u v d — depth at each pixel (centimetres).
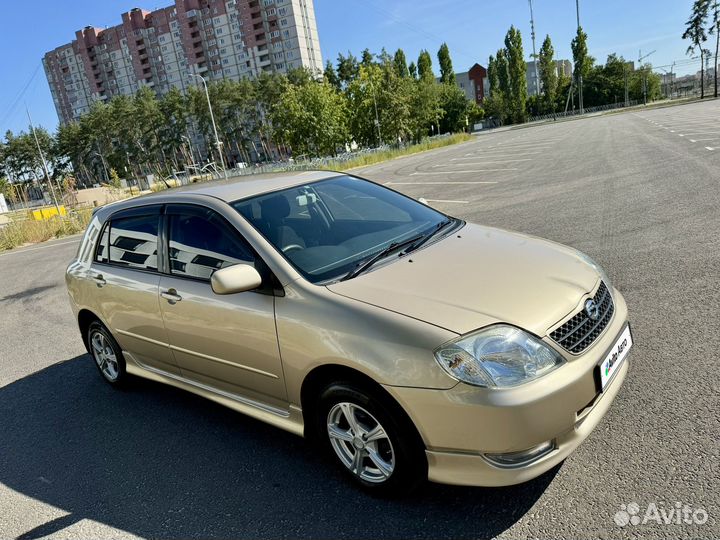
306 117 5441
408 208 386
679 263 542
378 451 259
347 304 254
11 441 391
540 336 229
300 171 414
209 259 322
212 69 13500
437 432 227
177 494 295
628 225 734
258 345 288
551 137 3416
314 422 287
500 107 10275
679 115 3712
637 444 272
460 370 220
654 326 407
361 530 245
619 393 321
